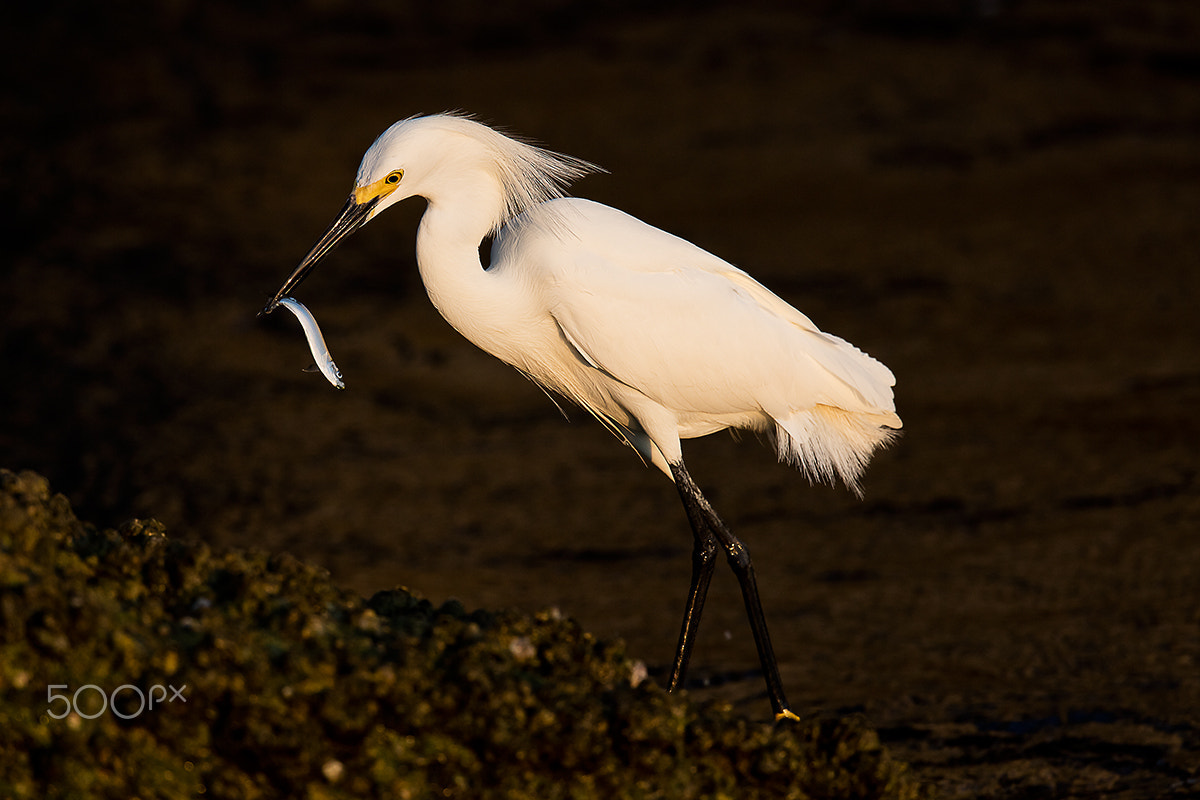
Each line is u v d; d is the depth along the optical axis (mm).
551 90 29906
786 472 13773
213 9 35812
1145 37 32781
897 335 17328
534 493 13211
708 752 5207
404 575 11031
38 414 14773
